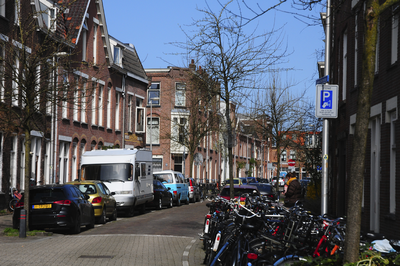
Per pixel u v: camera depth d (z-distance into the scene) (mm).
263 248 7914
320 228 8359
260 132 35438
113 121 38375
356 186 6172
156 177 32531
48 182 28188
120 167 24031
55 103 17344
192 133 41250
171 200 31203
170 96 51656
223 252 8430
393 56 12781
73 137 31625
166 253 12477
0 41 17125
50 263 10617
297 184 17578
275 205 10898
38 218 16266
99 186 20797
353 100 17328
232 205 10344
